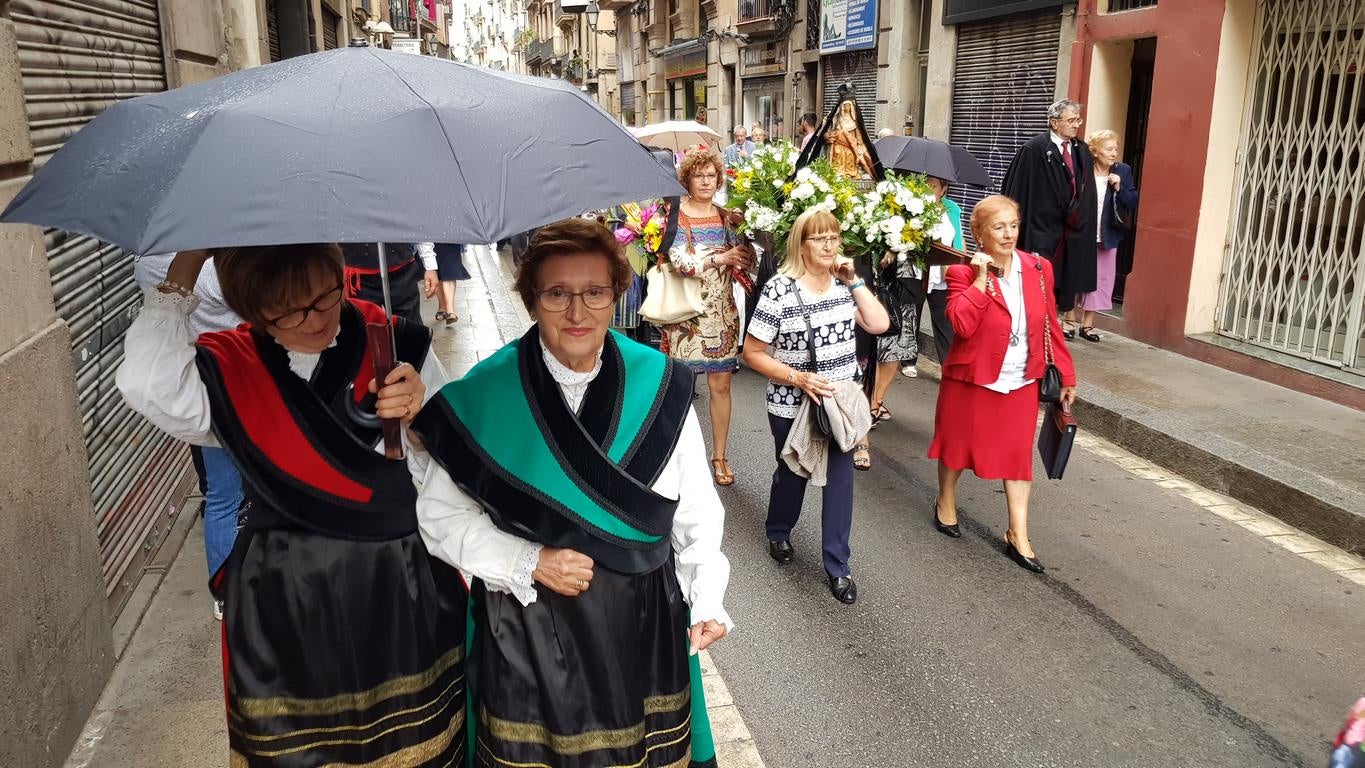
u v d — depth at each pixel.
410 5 37.22
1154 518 5.20
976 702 3.49
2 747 2.52
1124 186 8.44
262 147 1.53
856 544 4.84
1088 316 8.77
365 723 2.05
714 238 5.44
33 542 2.74
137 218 1.49
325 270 1.98
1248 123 7.73
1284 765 3.14
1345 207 6.95
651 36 30.72
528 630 1.97
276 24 13.29
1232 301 8.03
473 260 15.28
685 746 2.12
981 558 4.68
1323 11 6.94
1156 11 8.38
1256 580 4.46
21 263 2.78
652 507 2.02
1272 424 6.21
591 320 1.92
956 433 4.63
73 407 3.08
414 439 2.07
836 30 16.27
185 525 4.64
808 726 3.35
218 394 1.98
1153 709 3.44
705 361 5.46
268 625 2.01
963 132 12.56
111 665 3.35
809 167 4.93
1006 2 11.05
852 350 4.19
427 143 1.57
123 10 5.05
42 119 3.64
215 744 3.01
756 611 4.16
